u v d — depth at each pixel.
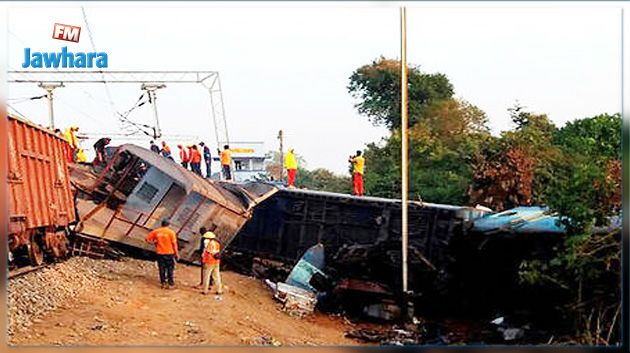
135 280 16.28
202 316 13.67
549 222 15.22
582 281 13.09
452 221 17.48
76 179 18.52
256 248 22.78
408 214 18.72
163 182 18.02
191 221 18.30
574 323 13.39
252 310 15.47
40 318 11.71
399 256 17.59
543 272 13.68
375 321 16.61
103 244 18.05
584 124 21.72
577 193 12.87
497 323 15.04
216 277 15.93
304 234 21.94
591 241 12.72
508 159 21.52
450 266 17.12
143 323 12.47
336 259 18.58
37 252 15.10
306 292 17.78
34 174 14.41
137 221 18.02
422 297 17.06
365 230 20.75
